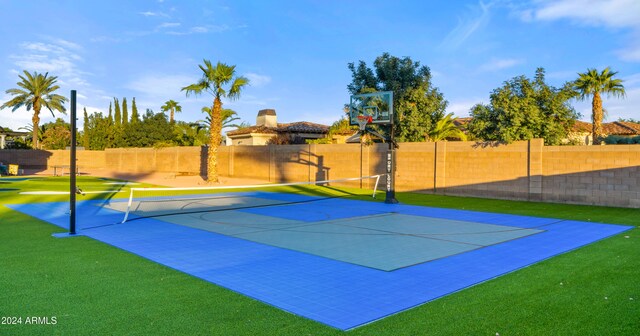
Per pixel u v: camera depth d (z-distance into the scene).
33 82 56.72
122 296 6.84
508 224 14.92
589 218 16.42
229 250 10.46
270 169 36.41
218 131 32.22
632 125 42.31
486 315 6.11
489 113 23.98
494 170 23.62
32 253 9.92
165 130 66.50
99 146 69.94
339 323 5.80
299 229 13.70
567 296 6.98
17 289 7.16
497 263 9.27
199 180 36.16
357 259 9.59
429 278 8.07
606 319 5.96
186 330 5.50
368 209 19.12
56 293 6.96
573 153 20.91
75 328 5.51
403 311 6.29
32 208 18.11
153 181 35.12
